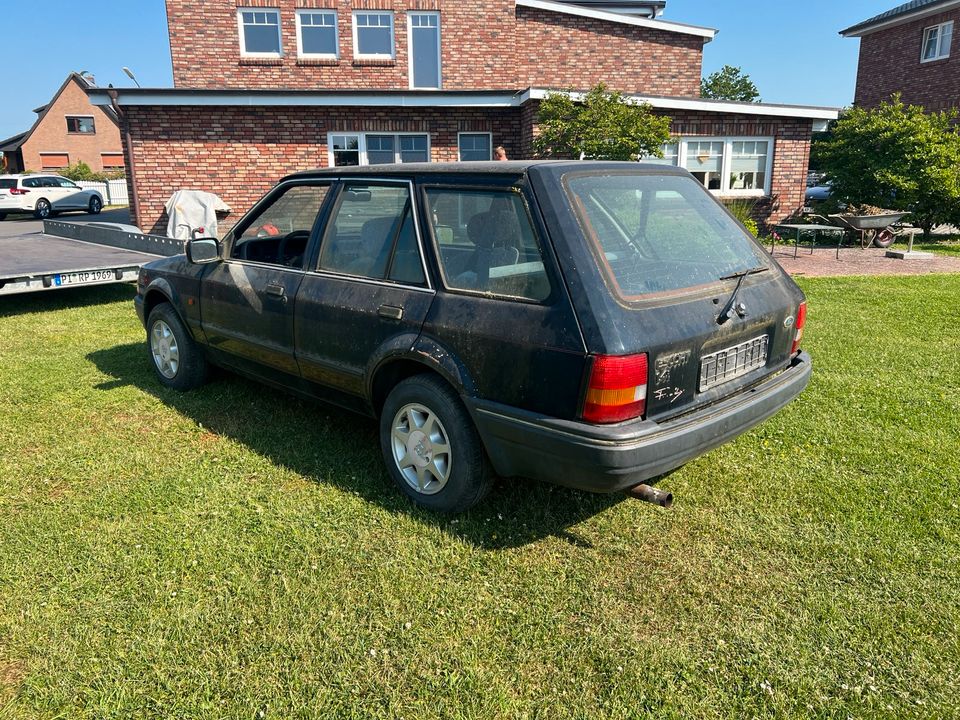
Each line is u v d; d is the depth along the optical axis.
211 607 2.81
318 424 4.69
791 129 16.55
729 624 2.74
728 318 3.18
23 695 2.37
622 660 2.54
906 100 25.39
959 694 2.38
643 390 2.81
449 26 17.81
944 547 3.24
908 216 16.84
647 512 3.56
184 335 5.17
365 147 15.85
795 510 3.59
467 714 2.30
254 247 4.71
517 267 3.06
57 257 9.51
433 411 3.39
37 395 5.24
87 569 3.05
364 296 3.66
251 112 15.29
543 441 2.91
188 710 2.31
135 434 4.53
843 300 8.84
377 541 3.29
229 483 3.84
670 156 16.28
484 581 3.00
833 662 2.53
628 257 3.07
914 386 5.45
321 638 2.65
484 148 16.27
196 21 16.86
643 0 23.28
